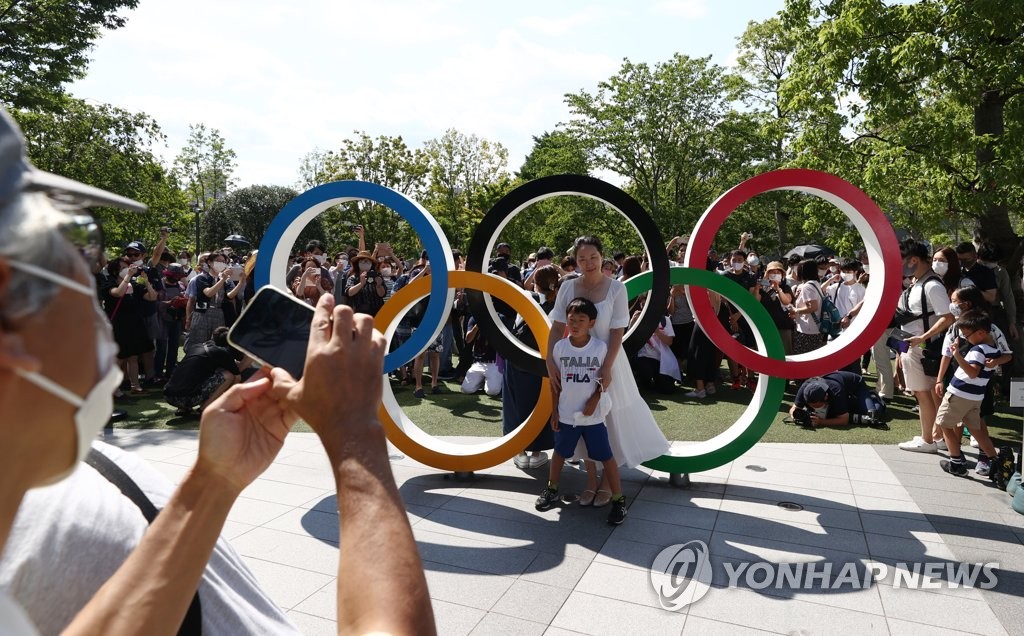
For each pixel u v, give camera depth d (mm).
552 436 5090
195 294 7664
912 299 5594
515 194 4871
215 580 791
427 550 3744
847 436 6094
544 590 3297
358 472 594
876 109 8680
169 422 6461
